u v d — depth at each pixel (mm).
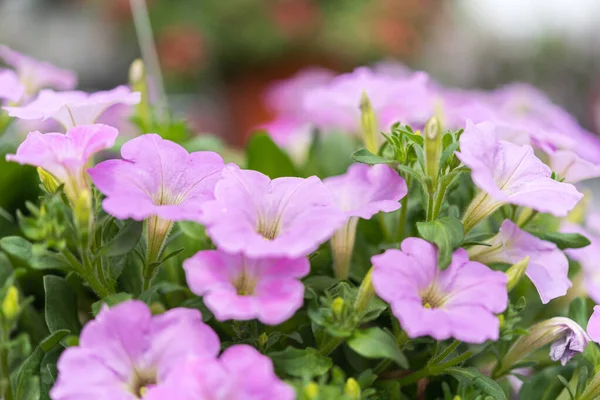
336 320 643
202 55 2318
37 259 650
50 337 651
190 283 614
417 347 708
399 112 837
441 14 2484
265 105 2268
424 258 642
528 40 2453
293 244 615
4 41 2061
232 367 598
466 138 646
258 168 832
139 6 880
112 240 650
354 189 701
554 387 720
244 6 2322
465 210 720
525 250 692
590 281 778
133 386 615
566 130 858
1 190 769
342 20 2342
